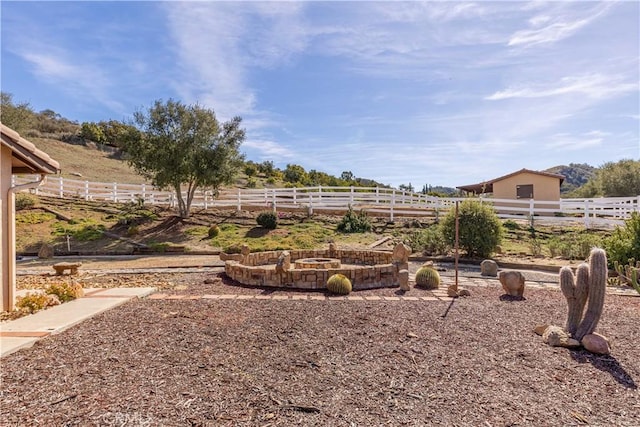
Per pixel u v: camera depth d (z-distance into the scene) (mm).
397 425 2645
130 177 36375
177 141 18203
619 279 8828
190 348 4180
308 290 7719
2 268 5824
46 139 40938
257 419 2707
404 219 19422
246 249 11195
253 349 4172
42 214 19125
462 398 3072
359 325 5121
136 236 17234
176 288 7969
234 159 19344
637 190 29953
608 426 2682
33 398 2984
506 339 4578
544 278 9586
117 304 6199
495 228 12719
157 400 2969
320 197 21219
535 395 3145
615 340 4570
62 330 4812
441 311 5902
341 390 3195
